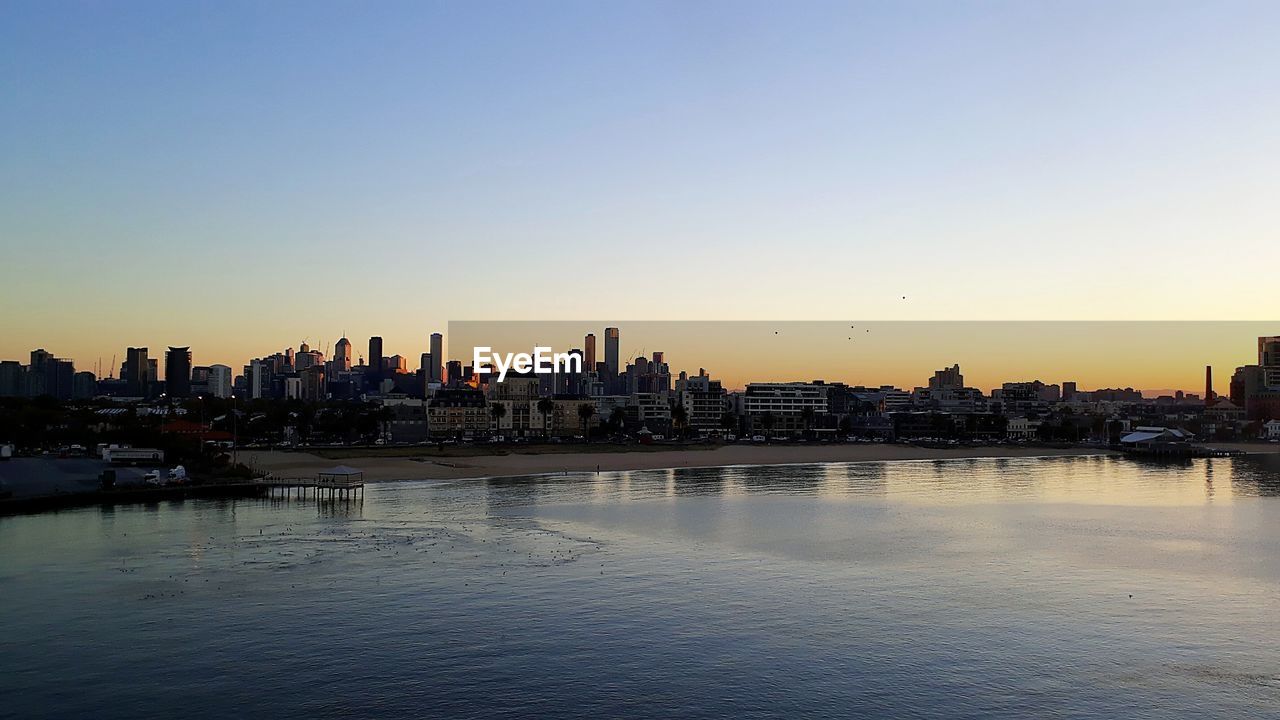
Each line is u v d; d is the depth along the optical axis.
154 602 95.06
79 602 94.94
